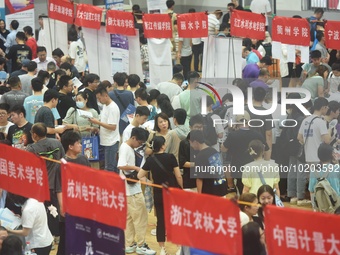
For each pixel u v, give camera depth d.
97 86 15.60
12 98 15.35
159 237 12.38
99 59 18.22
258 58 20.27
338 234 6.50
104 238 8.31
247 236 8.16
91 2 26.66
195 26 17.80
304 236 6.68
